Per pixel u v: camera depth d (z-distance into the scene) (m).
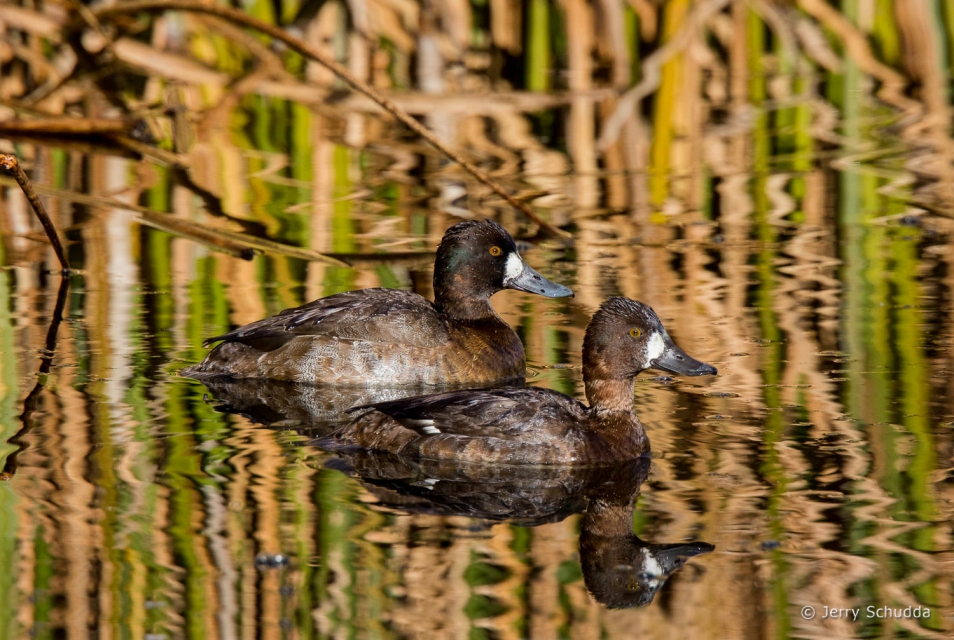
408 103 22.69
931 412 10.95
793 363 12.31
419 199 18.89
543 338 13.77
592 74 24.03
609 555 8.40
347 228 17.41
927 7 25.25
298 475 9.80
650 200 18.81
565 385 12.30
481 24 23.91
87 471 9.67
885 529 8.73
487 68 23.98
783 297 14.44
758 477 9.69
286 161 20.73
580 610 7.69
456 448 10.30
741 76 24.95
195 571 8.09
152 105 23.06
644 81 22.58
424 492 9.57
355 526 8.84
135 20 22.92
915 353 12.48
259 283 15.20
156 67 23.19
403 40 23.77
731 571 8.18
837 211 18.11
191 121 22.70
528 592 7.91
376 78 24.00
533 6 23.48
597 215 18.09
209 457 10.09
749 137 22.08
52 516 8.82
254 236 16.50
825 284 14.91
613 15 23.72
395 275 15.52
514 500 9.48
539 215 18.08
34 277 15.27
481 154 21.33
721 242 16.81
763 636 7.41
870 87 25.11
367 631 7.43
